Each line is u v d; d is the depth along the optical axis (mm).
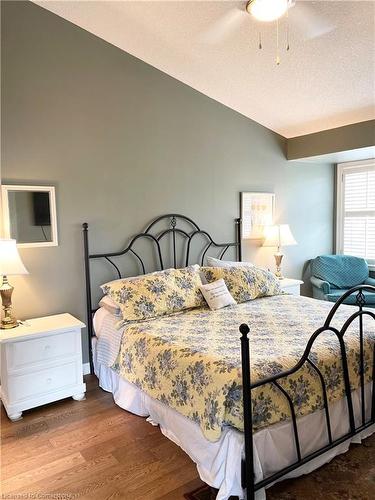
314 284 4863
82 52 3281
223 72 3609
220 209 4305
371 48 2963
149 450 2309
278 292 3797
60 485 2025
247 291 3514
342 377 2223
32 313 3160
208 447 1987
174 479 2053
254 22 2791
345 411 2252
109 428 2566
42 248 3180
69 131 3256
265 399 1865
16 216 3027
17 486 2025
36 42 3055
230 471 1806
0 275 2707
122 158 3557
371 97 3650
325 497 1888
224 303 3271
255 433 1831
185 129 3957
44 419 2695
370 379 2428
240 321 2855
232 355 2109
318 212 5324
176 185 3928
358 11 2580
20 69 2994
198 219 4121
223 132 4258
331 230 5512
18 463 2213
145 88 3658
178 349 2295
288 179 4941
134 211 3658
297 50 3090
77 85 3273
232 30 2939
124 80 3525
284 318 2902
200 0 2656
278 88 3752
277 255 4602
